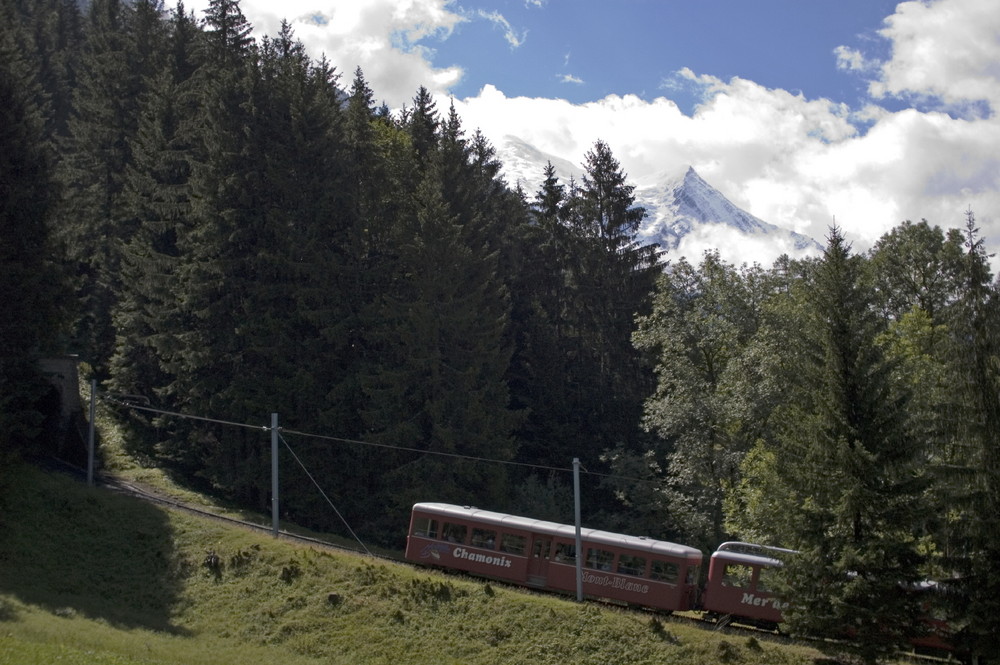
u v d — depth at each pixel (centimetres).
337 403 5175
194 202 5125
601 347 6750
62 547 3497
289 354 5075
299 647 3008
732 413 4662
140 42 6888
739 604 3456
